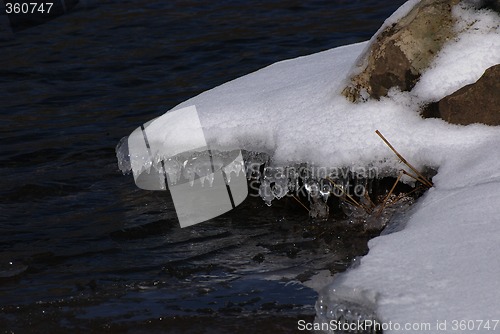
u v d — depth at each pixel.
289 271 13.98
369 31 29.08
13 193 17.80
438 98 14.97
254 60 27.11
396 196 14.99
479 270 10.63
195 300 13.27
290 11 32.06
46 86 25.95
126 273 14.29
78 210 16.84
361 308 10.73
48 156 19.97
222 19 31.66
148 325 12.66
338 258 14.24
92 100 24.41
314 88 16.53
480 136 14.33
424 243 11.54
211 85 25.14
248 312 12.80
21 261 14.88
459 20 15.45
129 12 33.31
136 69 27.09
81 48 29.56
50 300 13.49
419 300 10.23
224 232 15.46
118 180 18.11
